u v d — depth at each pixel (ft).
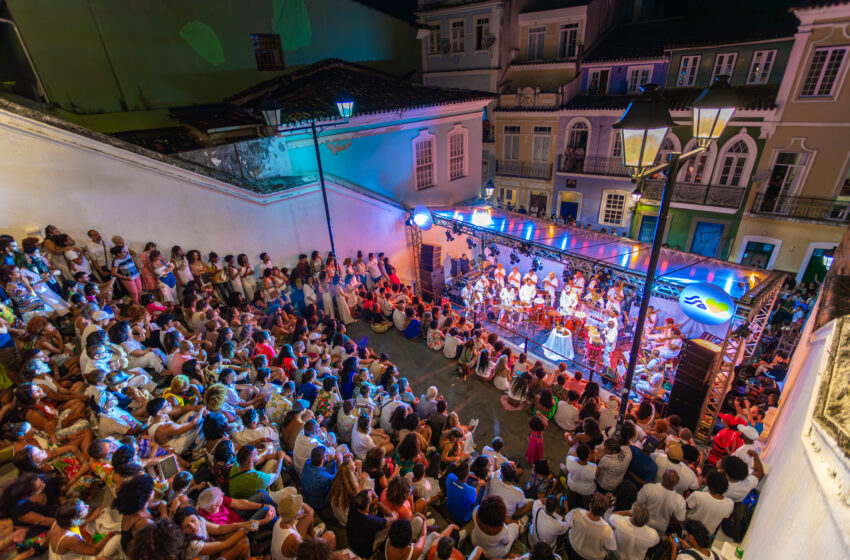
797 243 60.03
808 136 55.77
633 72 71.15
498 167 86.58
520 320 45.34
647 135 13.80
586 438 21.17
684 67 65.57
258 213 37.73
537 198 85.40
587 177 77.25
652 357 33.81
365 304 39.52
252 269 35.81
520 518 18.44
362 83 52.21
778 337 42.42
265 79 50.03
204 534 12.65
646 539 14.55
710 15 67.67
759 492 17.87
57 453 15.48
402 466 19.52
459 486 17.79
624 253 33.94
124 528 12.12
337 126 42.42
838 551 6.03
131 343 22.12
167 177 32.35
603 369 36.11
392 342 36.42
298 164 41.04
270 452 17.70
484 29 71.51
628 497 16.19
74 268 27.45
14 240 25.72
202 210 34.53
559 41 73.72
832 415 8.05
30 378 17.54
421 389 30.53
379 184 49.19
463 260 54.44
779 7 59.52
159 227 32.78
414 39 73.72
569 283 41.32
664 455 19.31
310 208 41.27
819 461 8.30
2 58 33.04
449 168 59.16
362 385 23.39
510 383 28.78
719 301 22.66
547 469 20.02
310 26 53.36
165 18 41.14
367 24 61.72
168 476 15.70
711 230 67.46
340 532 17.20
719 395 26.86
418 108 48.93
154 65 41.50
